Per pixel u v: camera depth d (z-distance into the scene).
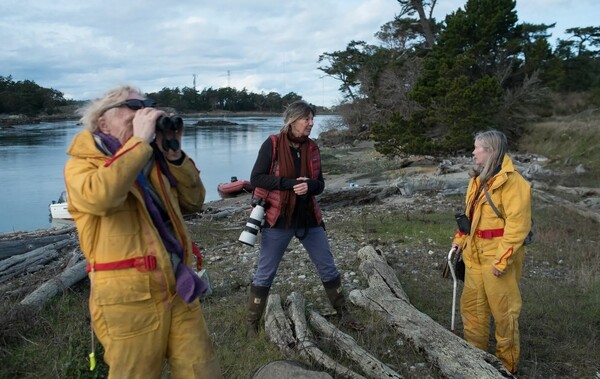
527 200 4.02
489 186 4.16
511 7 32.62
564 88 39.91
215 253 8.31
